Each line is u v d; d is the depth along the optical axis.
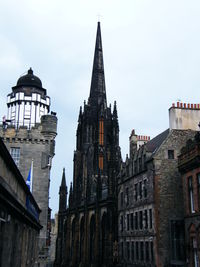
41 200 53.25
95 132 128.00
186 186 41.88
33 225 35.72
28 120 76.44
